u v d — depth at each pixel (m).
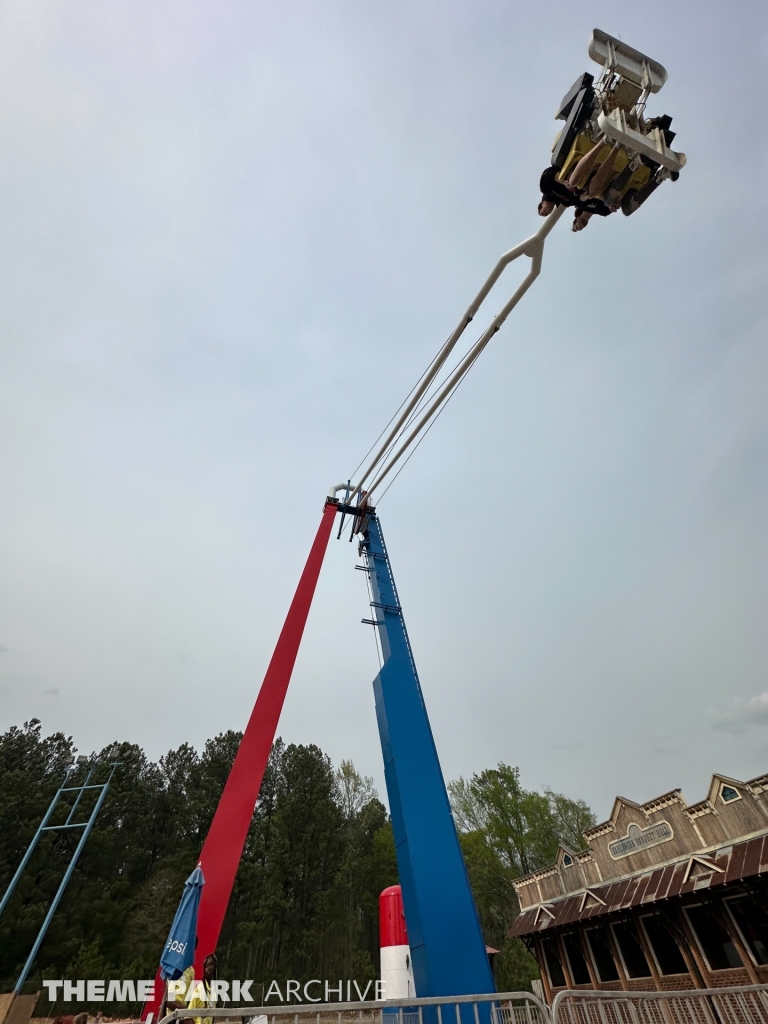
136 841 45.44
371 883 48.69
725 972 14.95
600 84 6.09
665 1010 7.71
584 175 6.04
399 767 12.73
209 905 11.08
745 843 15.27
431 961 10.00
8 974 32.12
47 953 33.31
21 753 47.09
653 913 17.14
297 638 15.38
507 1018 7.82
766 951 14.14
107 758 49.66
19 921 33.28
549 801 46.91
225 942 40.69
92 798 44.22
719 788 16.48
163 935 38.06
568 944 21.14
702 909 15.97
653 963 17.09
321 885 46.47
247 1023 6.73
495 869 42.94
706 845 16.47
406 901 11.30
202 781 50.09
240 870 43.50
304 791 52.81
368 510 19.09
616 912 17.98
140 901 40.19
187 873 42.66
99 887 37.91
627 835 19.41
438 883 11.03
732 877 14.45
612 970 18.84
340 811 55.25
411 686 14.38
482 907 42.72
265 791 54.53
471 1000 6.26
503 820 44.97
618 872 19.41
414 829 11.74
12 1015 22.66
